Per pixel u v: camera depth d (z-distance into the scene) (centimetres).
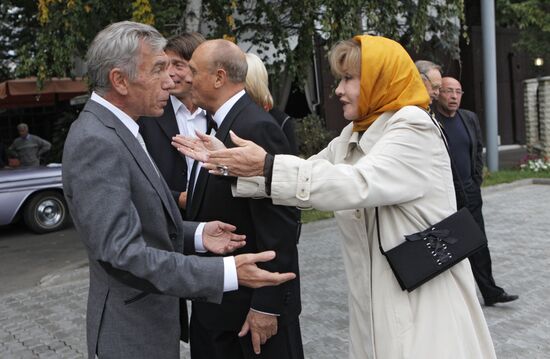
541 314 435
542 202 934
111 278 177
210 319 233
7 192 853
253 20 874
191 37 316
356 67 199
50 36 697
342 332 418
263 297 216
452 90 418
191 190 250
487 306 457
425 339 189
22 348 423
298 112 1498
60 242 837
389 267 195
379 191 180
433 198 193
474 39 1839
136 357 178
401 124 188
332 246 692
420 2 863
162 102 186
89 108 178
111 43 175
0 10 1062
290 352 235
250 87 291
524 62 1980
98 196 163
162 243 183
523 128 2002
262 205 213
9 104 1258
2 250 800
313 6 772
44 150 1195
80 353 409
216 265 171
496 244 663
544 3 1327
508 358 363
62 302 537
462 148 429
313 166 182
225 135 226
